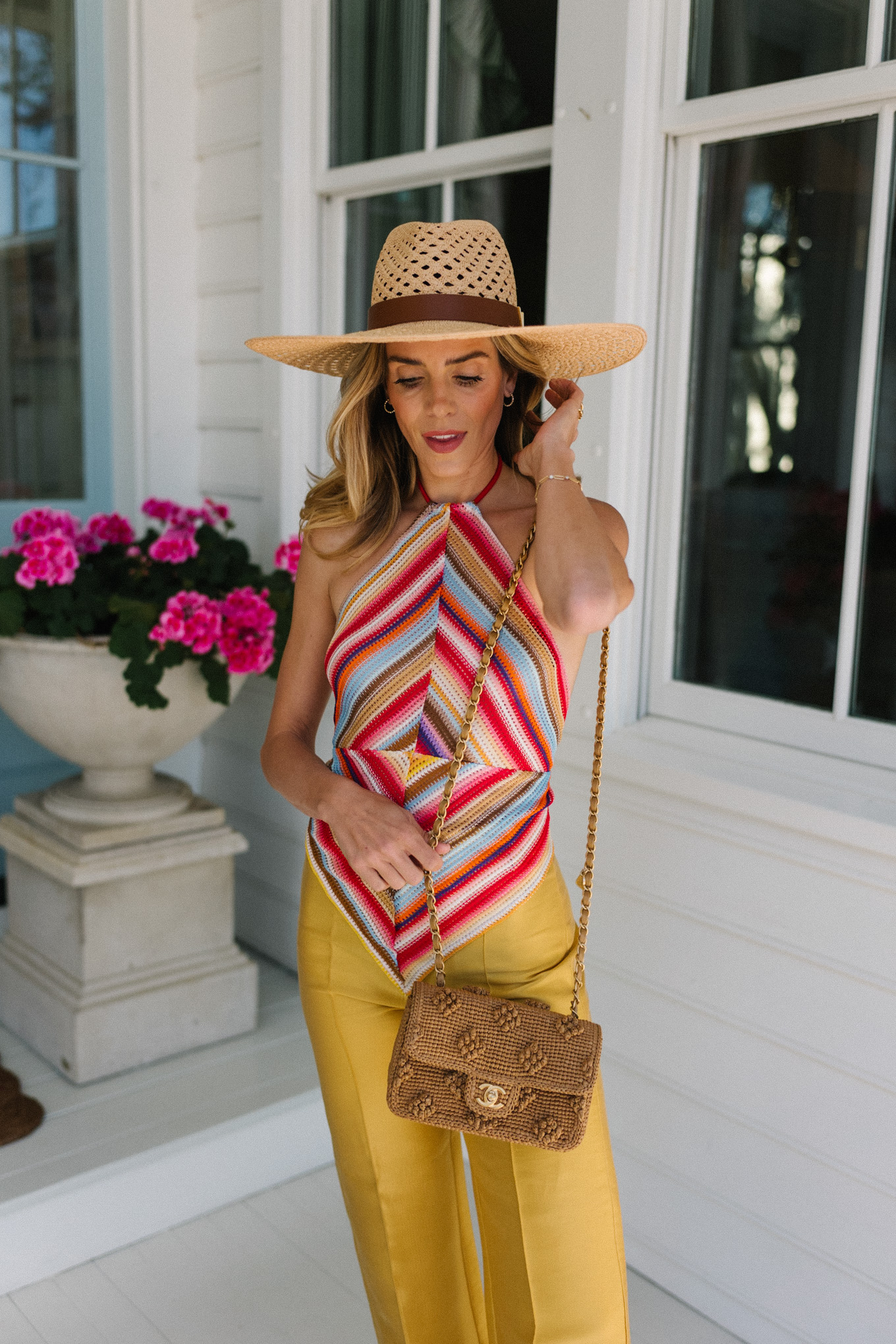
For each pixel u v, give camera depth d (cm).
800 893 198
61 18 308
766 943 203
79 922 261
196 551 263
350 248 298
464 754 143
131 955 269
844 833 188
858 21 189
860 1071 192
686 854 215
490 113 252
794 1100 202
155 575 270
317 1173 262
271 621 252
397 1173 149
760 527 218
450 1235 155
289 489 307
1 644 249
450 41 258
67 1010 261
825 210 201
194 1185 242
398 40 271
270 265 302
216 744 343
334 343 156
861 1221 194
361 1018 150
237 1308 216
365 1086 149
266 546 317
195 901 278
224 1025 283
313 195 298
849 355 201
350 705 151
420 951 146
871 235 194
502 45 246
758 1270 209
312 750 162
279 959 327
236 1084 263
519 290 253
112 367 331
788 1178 204
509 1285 147
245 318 316
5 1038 282
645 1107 226
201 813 280
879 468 199
